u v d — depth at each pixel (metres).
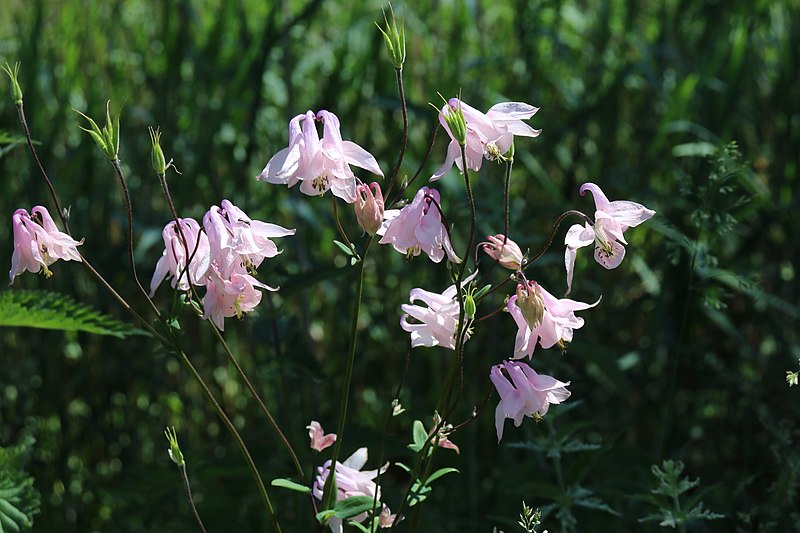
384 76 1.29
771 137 1.38
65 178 1.27
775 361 1.28
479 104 1.29
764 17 1.43
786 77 1.30
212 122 1.24
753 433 1.29
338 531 0.90
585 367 1.29
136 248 1.25
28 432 1.21
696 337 1.40
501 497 1.17
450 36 1.35
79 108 1.41
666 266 1.23
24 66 1.26
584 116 1.29
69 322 0.93
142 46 1.40
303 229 1.28
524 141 1.33
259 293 0.86
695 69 1.33
